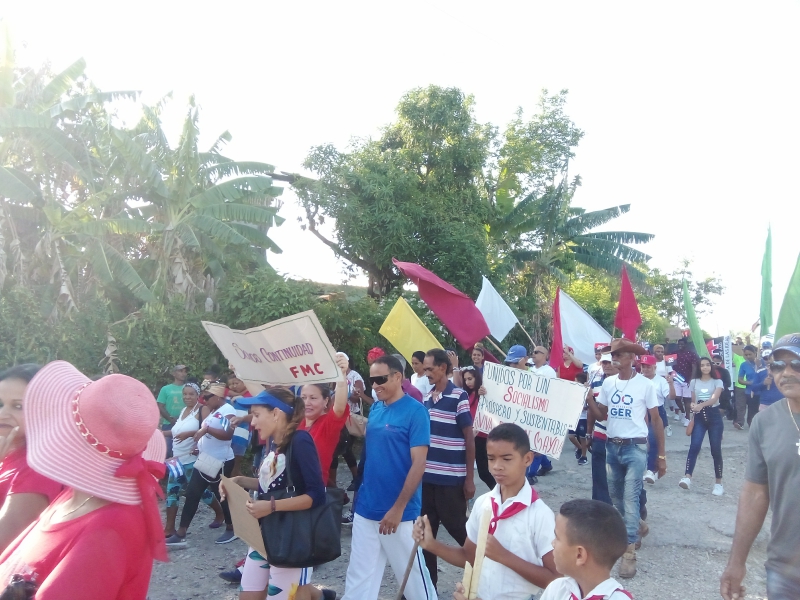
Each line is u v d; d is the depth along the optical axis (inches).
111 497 81.5
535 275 797.2
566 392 197.5
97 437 80.5
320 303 450.6
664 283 1422.2
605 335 433.1
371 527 174.4
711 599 211.9
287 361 171.5
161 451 99.7
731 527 284.8
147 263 491.5
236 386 293.6
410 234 622.2
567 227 814.5
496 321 353.4
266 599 161.8
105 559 77.4
